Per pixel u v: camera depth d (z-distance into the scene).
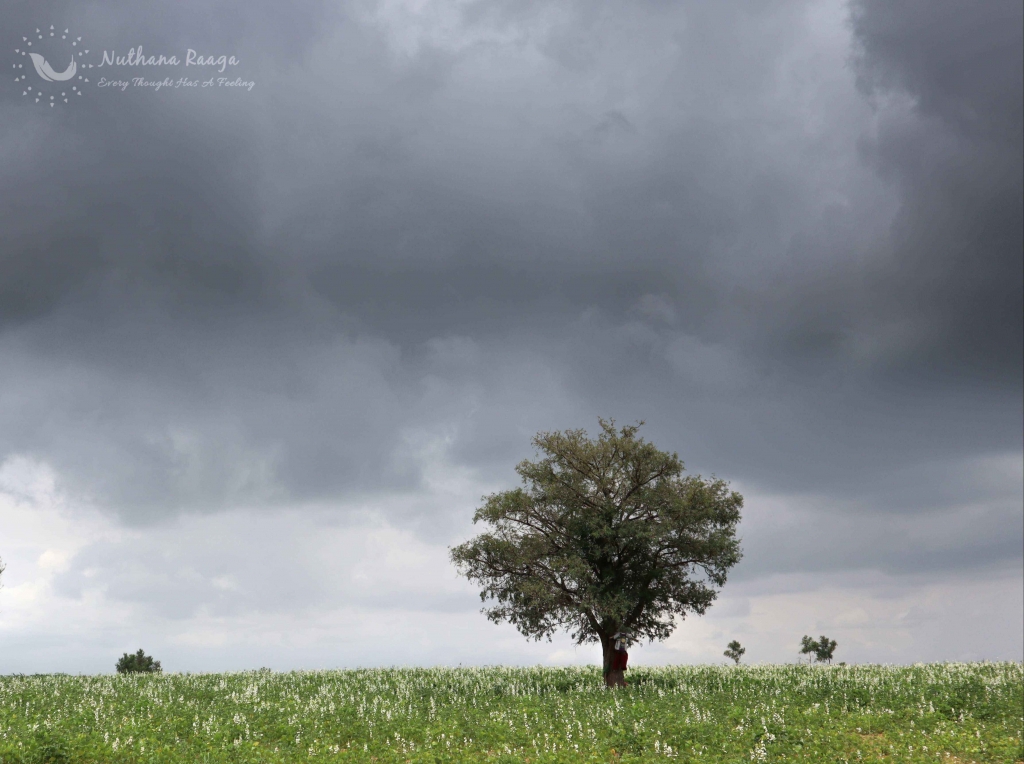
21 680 33.22
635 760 19.02
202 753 18.89
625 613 35.19
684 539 36.38
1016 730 22.69
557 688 33.69
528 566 36.97
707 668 43.41
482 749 21.12
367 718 24.69
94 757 17.81
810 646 50.09
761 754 19.69
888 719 24.19
